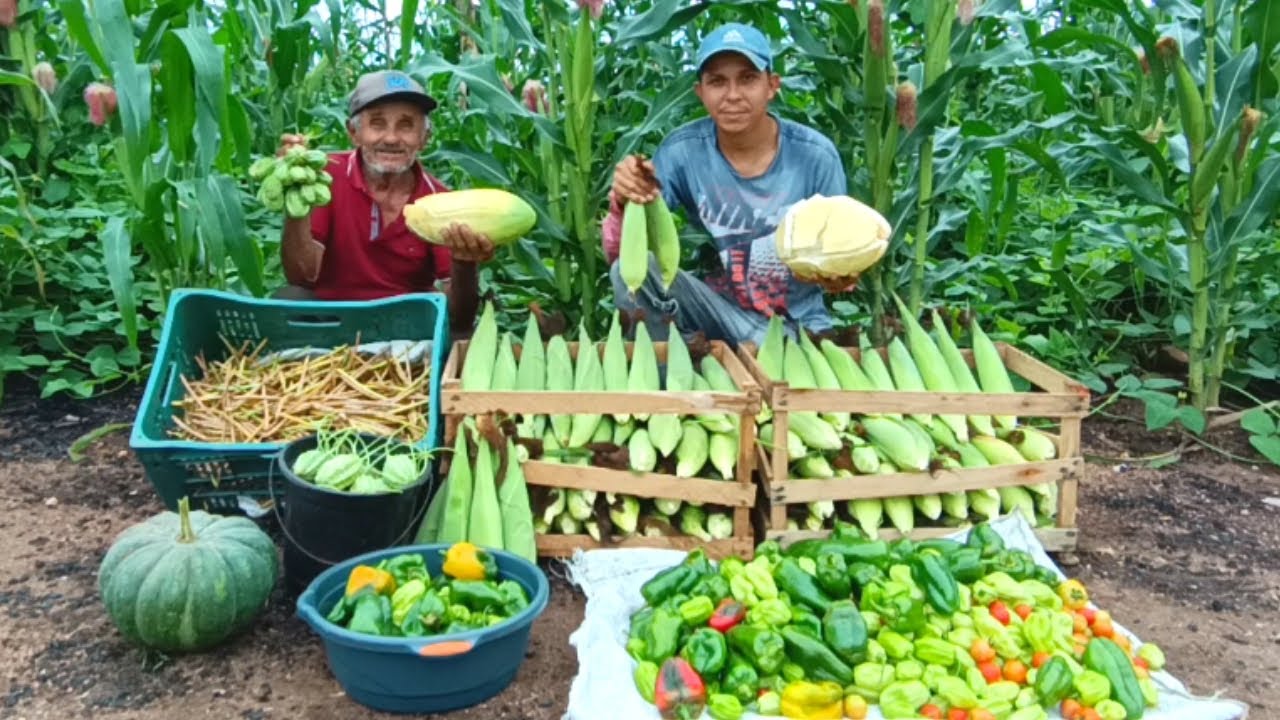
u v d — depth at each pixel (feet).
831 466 11.11
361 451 10.55
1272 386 17.52
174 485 10.80
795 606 8.98
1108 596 10.93
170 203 14.14
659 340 13.88
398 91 13.19
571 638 8.80
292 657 9.46
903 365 12.16
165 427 11.64
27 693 8.82
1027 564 9.91
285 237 12.79
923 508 11.19
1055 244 16.48
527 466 10.82
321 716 8.59
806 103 22.08
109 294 17.66
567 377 11.99
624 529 10.91
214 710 8.65
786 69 18.85
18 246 16.24
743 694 8.19
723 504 10.82
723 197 13.66
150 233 13.73
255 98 23.22
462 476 10.68
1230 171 14.65
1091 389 16.25
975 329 12.84
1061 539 11.49
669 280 11.82
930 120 13.85
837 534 10.32
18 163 18.38
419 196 14.21
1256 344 17.34
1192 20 14.75
